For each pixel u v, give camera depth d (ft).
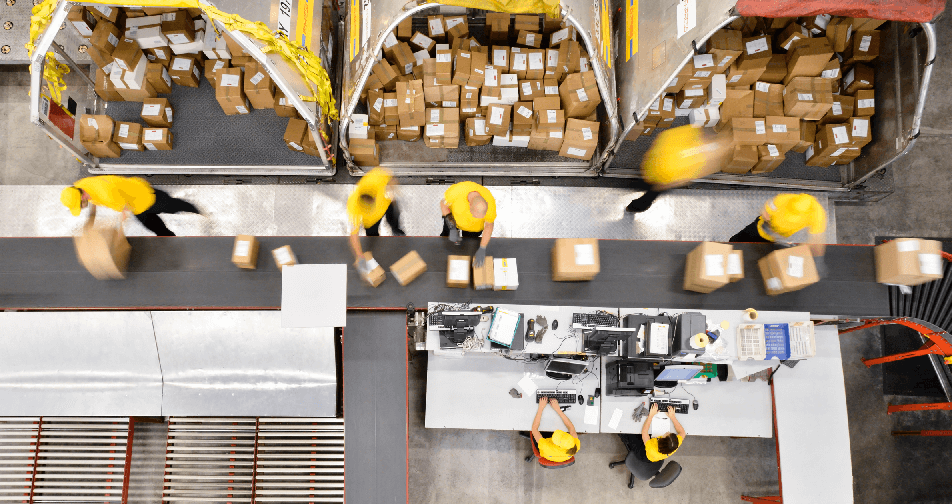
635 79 20.71
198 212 23.15
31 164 24.07
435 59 22.11
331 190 23.52
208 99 23.97
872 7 16.58
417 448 22.50
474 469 22.43
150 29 21.75
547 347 17.58
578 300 18.22
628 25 21.26
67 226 22.98
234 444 20.63
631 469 19.57
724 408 19.63
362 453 17.83
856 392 23.39
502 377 19.58
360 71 19.22
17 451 20.52
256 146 23.49
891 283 18.44
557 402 19.13
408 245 18.65
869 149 22.68
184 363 19.20
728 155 22.82
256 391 19.44
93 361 19.11
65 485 20.53
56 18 17.87
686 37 18.37
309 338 18.99
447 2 17.60
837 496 18.88
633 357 17.40
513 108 22.56
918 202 24.54
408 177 24.00
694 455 22.89
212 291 18.29
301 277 17.84
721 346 17.53
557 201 23.70
